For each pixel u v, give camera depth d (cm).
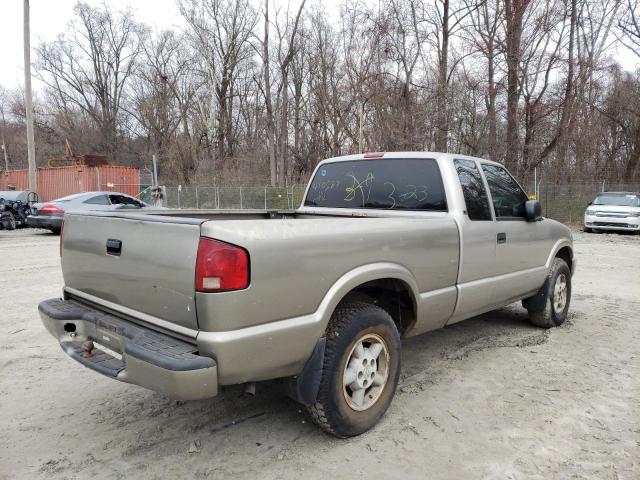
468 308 404
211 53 3819
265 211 486
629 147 2766
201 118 4022
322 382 282
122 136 5059
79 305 327
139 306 277
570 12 2192
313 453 290
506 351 472
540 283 518
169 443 301
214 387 239
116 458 284
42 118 5084
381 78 2466
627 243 1414
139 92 4925
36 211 1417
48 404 354
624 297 716
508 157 1988
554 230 534
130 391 377
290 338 262
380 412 320
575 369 426
